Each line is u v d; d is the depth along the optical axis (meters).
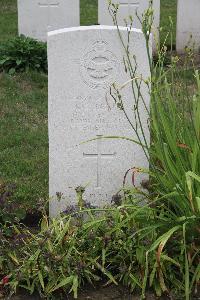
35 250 2.39
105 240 2.36
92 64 2.51
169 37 5.89
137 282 2.33
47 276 2.35
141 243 2.37
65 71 2.51
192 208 2.21
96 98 2.55
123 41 2.49
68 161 2.63
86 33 2.47
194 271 2.32
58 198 2.55
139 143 2.44
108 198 2.68
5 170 3.19
